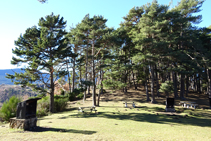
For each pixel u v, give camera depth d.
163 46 27.47
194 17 33.28
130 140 7.39
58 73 20.97
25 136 7.61
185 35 34.53
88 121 12.86
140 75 32.78
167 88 27.16
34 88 20.34
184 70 30.44
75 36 25.05
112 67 25.81
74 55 23.00
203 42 39.03
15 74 19.61
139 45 29.50
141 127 10.96
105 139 7.41
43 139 7.04
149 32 27.66
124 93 36.59
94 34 24.03
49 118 15.27
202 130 10.79
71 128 9.88
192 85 55.34
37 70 20.30
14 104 15.66
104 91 37.88
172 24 33.69
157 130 10.17
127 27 38.56
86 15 27.14
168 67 31.64
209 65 33.03
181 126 11.91
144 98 32.25
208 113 20.50
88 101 29.83
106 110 20.69
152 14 30.73
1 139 7.04
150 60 28.39
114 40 23.22
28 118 9.66
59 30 22.81
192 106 25.86
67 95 31.31
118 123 12.23
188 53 34.09
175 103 28.86
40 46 19.81
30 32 21.06
